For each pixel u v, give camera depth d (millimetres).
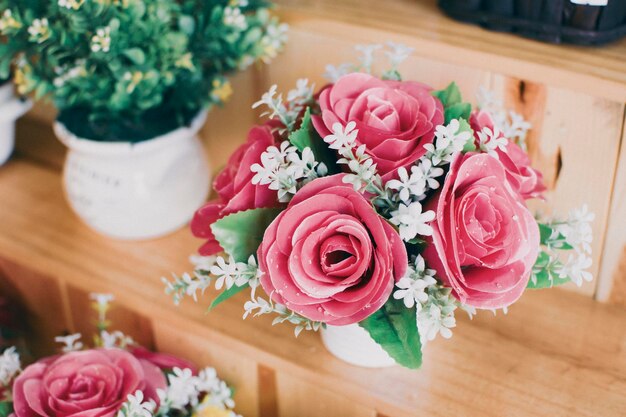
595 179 615
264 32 654
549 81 582
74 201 689
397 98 541
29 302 781
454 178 511
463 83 625
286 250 511
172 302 652
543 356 611
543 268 551
